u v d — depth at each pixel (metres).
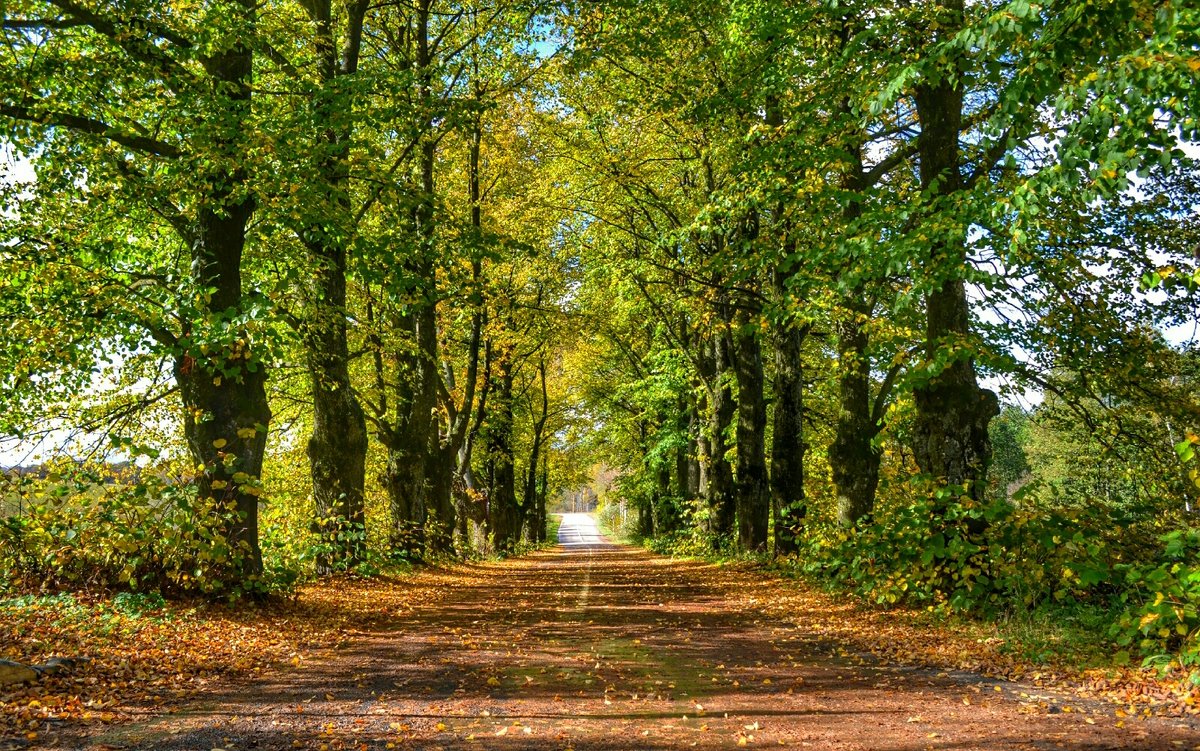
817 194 12.12
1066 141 7.89
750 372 23.84
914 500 12.09
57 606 8.94
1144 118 7.34
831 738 5.45
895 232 10.48
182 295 11.14
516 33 20.31
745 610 13.38
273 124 11.67
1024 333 14.20
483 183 25.67
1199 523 9.70
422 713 6.20
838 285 10.91
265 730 5.63
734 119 15.53
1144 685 6.55
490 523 41.41
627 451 46.53
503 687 7.21
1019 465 51.47
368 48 21.03
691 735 5.59
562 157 23.25
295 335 14.50
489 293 23.41
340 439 16.91
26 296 12.89
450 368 30.84
